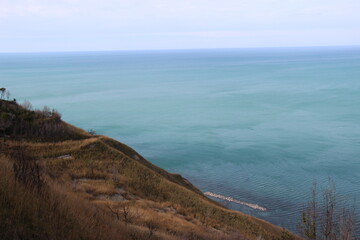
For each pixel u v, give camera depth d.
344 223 24.16
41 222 8.36
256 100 163.88
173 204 32.66
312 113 129.50
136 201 30.05
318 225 24.41
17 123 46.25
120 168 39.09
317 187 61.22
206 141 94.69
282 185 62.78
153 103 162.38
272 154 81.69
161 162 78.12
